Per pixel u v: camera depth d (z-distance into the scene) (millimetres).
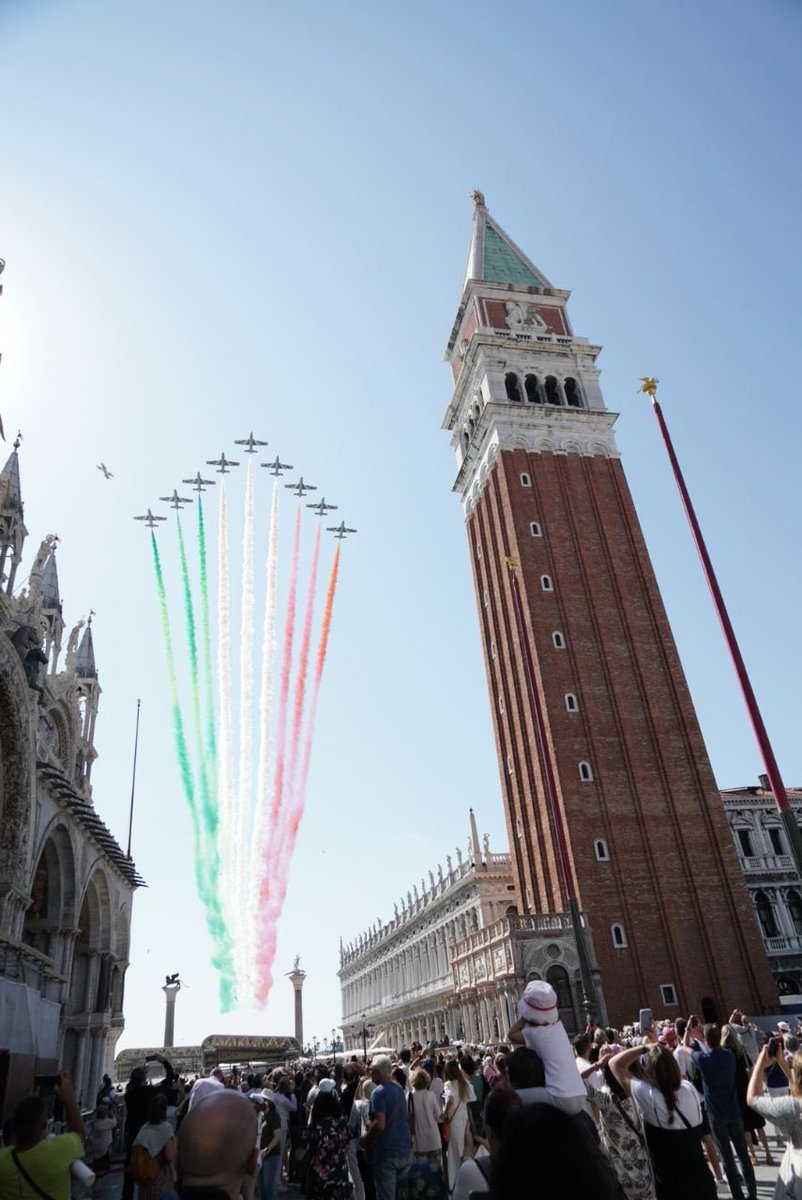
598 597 74438
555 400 88562
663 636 73188
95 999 50438
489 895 83375
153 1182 11211
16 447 39688
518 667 73312
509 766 74000
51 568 50625
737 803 78312
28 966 33062
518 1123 4039
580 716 68250
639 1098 9977
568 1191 3711
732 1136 14656
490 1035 59438
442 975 94125
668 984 58094
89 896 51438
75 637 51531
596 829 63156
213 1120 5031
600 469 82312
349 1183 14117
